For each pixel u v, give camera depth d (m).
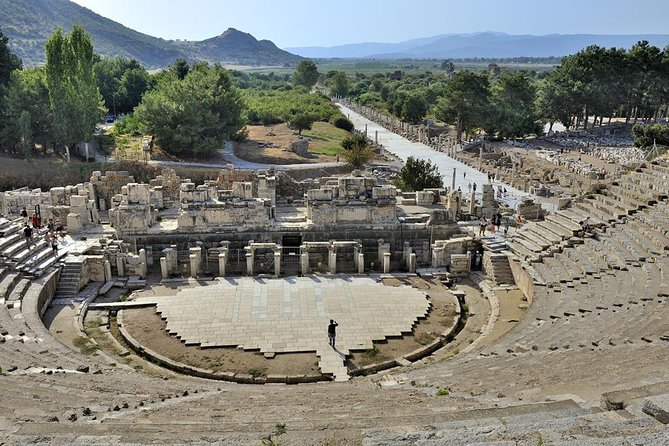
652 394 12.53
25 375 21.61
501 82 127.75
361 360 28.67
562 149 100.38
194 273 40.69
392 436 11.09
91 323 33.34
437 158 98.81
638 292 30.81
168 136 76.19
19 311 31.17
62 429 12.65
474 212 54.19
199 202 45.06
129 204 44.59
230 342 30.27
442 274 42.12
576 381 17.19
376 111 168.25
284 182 59.47
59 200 49.81
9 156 74.56
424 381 21.28
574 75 127.12
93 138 84.94
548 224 45.09
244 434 11.98
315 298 36.31
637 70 125.19
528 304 36.56
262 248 42.66
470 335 32.41
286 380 26.64
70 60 70.00
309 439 11.28
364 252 45.84
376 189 45.91
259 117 124.88
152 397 19.48
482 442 10.27
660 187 44.00
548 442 10.01
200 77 84.62
